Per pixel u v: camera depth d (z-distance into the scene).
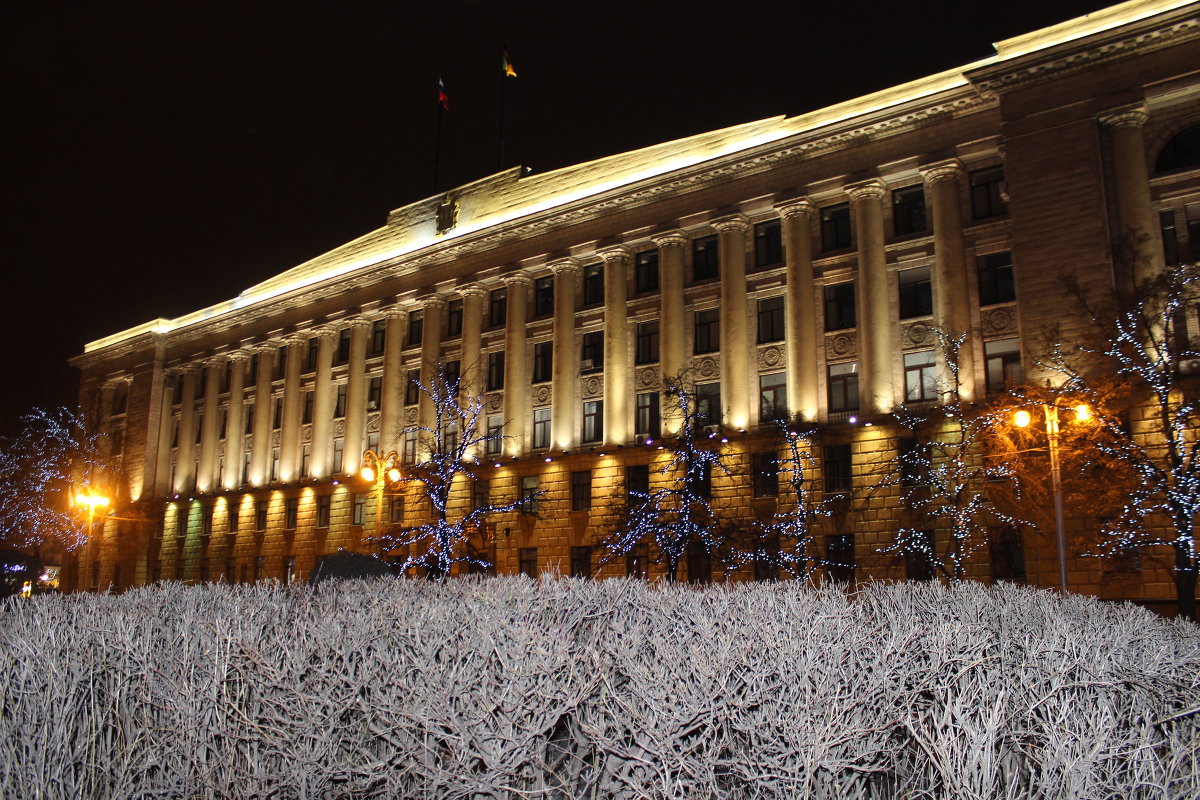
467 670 4.91
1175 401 26.86
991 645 5.60
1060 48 30.39
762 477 35.53
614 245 42.00
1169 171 28.97
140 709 5.46
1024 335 29.89
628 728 4.74
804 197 36.50
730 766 4.70
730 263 38.22
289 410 55.44
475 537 43.25
